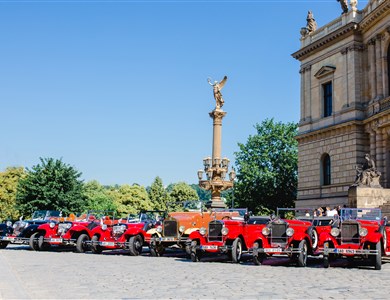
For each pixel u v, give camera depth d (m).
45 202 50.28
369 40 42.78
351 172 43.00
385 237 18.19
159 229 23.89
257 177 66.25
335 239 18.25
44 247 27.52
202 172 38.44
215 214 24.47
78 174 53.31
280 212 23.66
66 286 12.59
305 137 49.81
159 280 14.05
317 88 48.97
